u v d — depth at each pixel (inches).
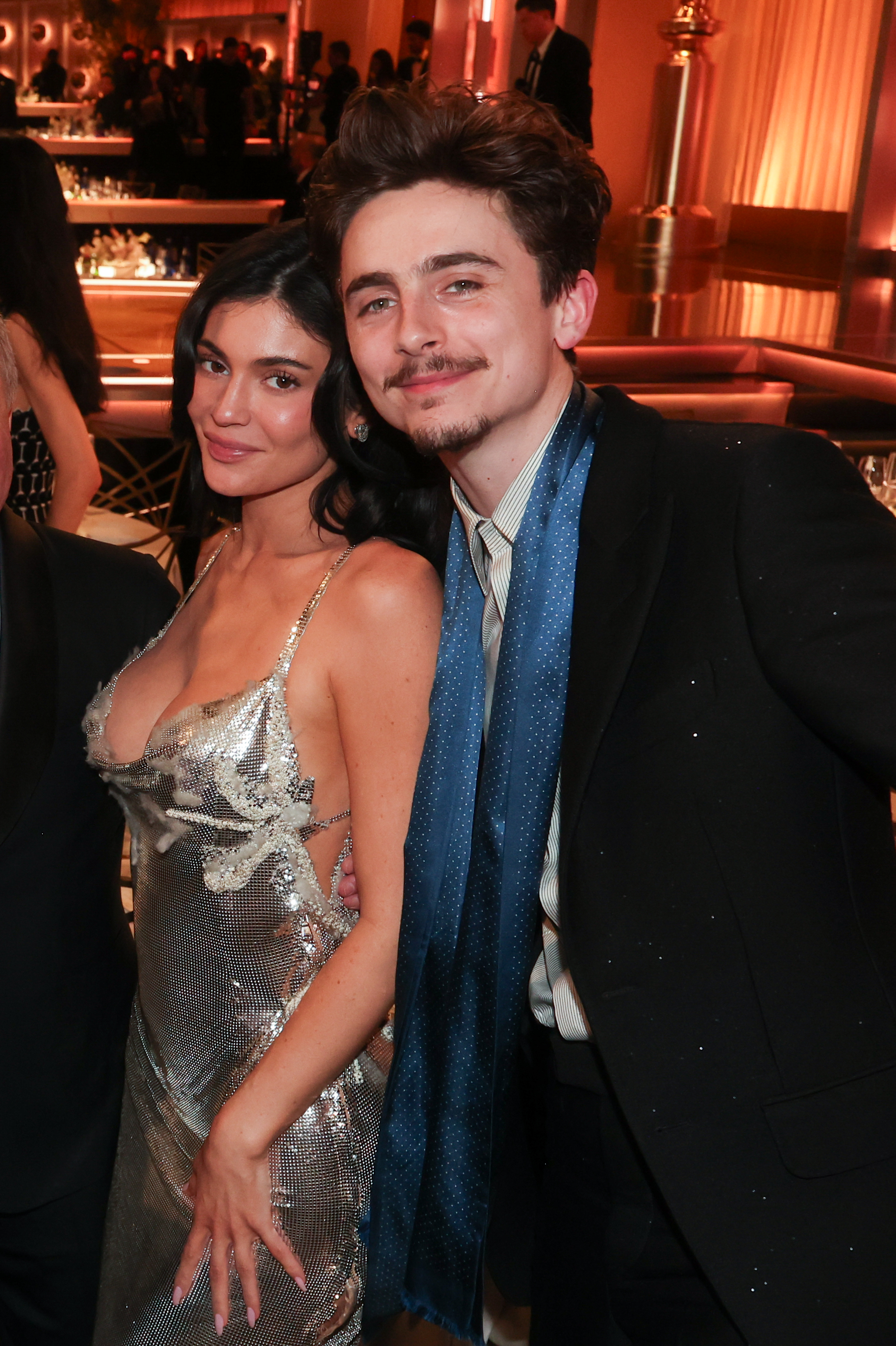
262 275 49.7
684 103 397.4
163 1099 55.3
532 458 46.3
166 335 202.8
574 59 310.3
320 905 52.2
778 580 39.6
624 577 43.3
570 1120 52.7
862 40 438.6
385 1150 52.4
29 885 53.9
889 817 45.4
